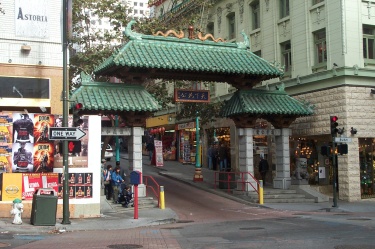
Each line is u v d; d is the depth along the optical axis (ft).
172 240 40.60
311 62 87.40
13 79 60.08
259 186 73.56
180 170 118.83
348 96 79.20
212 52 75.77
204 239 40.86
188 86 95.30
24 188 55.47
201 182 95.45
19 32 60.95
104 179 70.28
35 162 56.18
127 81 71.05
